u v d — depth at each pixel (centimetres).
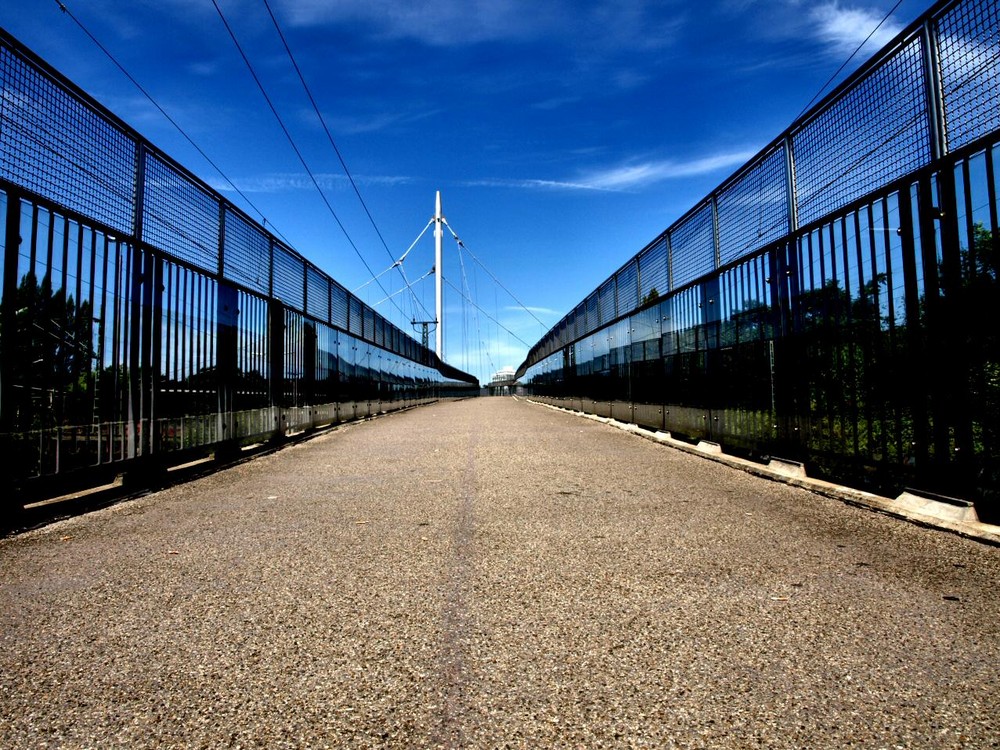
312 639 246
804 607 272
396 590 302
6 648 241
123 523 455
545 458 812
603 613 269
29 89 460
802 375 584
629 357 1276
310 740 178
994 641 234
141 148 619
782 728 180
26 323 455
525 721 186
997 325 364
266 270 1030
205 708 196
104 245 554
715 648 233
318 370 1384
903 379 447
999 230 360
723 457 759
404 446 1003
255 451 941
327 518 465
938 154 407
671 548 368
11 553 375
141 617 271
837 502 499
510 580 314
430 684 209
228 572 334
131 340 597
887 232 458
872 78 472
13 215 439
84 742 178
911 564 330
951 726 179
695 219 877
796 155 588
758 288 674
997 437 371
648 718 186
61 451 496
